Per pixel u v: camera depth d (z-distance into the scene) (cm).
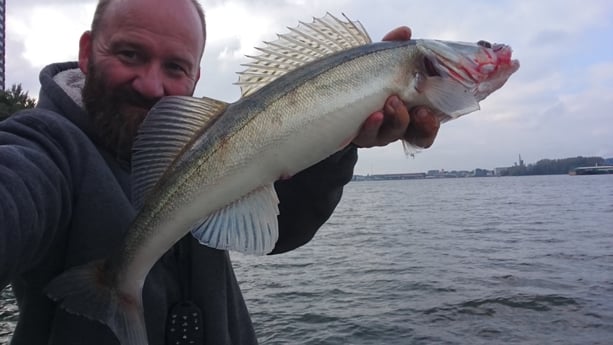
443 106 58
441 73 59
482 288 293
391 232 673
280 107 49
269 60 55
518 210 1089
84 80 57
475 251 462
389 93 55
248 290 310
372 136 55
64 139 45
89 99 52
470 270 360
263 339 211
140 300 44
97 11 53
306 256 468
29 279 45
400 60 56
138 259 44
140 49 51
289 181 68
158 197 45
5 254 32
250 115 48
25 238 34
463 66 60
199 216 46
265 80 55
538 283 304
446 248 488
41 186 37
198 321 52
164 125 47
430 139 58
